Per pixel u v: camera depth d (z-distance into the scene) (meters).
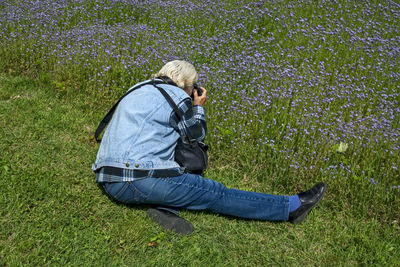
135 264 2.83
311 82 5.30
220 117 4.64
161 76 3.29
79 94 5.10
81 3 7.69
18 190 3.27
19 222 3.01
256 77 5.31
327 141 4.20
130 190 3.01
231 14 7.49
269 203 3.28
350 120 4.58
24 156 3.77
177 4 7.84
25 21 6.74
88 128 4.36
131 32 6.30
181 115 3.08
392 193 3.73
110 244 2.96
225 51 6.27
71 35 6.15
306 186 3.88
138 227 3.11
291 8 7.92
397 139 4.27
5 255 2.72
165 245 3.02
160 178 2.99
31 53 5.79
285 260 3.07
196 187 3.09
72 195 3.33
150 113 3.00
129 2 7.67
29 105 4.67
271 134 4.39
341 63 6.14
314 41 6.53
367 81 5.80
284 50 6.31
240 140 4.30
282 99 4.91
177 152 3.22
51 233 2.94
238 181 3.97
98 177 3.12
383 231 3.46
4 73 5.54
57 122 4.37
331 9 7.74
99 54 5.62
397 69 6.15
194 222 3.28
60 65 5.46
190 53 6.01
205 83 5.12
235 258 3.04
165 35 6.60
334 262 3.10
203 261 2.95
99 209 3.25
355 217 3.62
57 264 2.72
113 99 5.04
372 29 7.20
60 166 3.72
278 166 4.01
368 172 3.89
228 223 3.33
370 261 3.10
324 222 3.51
